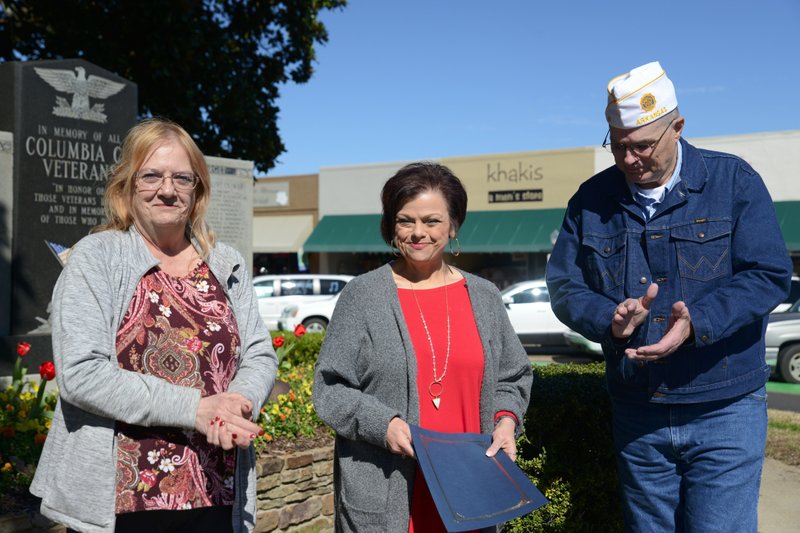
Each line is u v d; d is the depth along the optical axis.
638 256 2.90
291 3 16.41
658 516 2.94
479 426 2.61
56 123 7.34
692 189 2.84
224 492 2.27
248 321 2.47
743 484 2.76
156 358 2.21
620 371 2.91
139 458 2.15
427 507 2.48
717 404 2.79
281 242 31.27
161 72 13.83
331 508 4.80
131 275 2.25
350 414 2.45
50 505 2.09
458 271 2.81
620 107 2.75
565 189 26.66
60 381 2.04
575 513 3.82
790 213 23.00
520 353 2.76
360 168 30.25
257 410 2.26
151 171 2.28
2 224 6.99
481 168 28.17
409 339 2.54
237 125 15.84
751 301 2.63
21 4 14.05
